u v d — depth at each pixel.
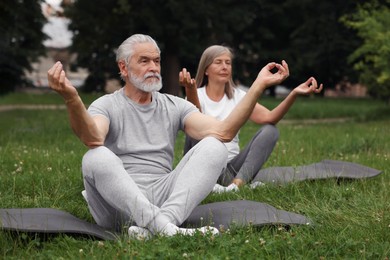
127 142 5.00
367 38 20.52
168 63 30.92
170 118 5.12
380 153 9.90
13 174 7.34
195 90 6.02
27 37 24.12
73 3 30.86
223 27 29.48
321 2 34.34
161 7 28.72
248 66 38.78
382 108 23.50
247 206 5.29
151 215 4.50
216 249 4.15
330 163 7.64
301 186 6.54
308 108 25.94
